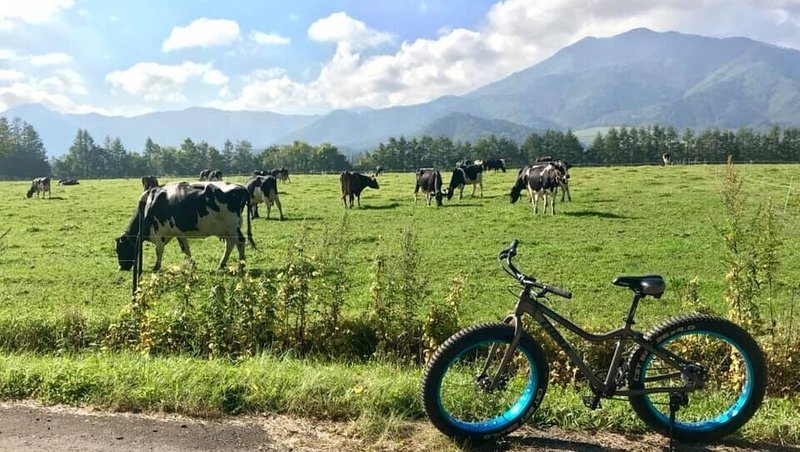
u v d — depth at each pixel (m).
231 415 5.79
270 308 8.64
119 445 5.15
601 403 5.89
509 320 5.40
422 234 21.81
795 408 6.12
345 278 9.55
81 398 6.09
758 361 5.32
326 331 8.81
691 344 7.30
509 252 5.44
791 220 14.87
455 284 9.32
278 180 57.88
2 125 144.50
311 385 6.08
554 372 7.71
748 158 130.88
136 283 11.14
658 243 19.39
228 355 8.16
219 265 16.67
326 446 5.19
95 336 9.20
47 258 18.22
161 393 6.02
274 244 20.19
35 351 8.96
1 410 5.86
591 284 14.06
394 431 5.42
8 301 12.83
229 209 16.48
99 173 148.25
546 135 150.38
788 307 11.12
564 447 5.23
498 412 5.66
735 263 8.11
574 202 30.77
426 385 5.13
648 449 5.25
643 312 11.56
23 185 65.19
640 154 136.38
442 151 151.00
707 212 25.92
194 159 150.25
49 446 5.11
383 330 8.91
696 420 5.63
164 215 16.16
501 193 38.09
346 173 31.03
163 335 8.61
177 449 5.09
